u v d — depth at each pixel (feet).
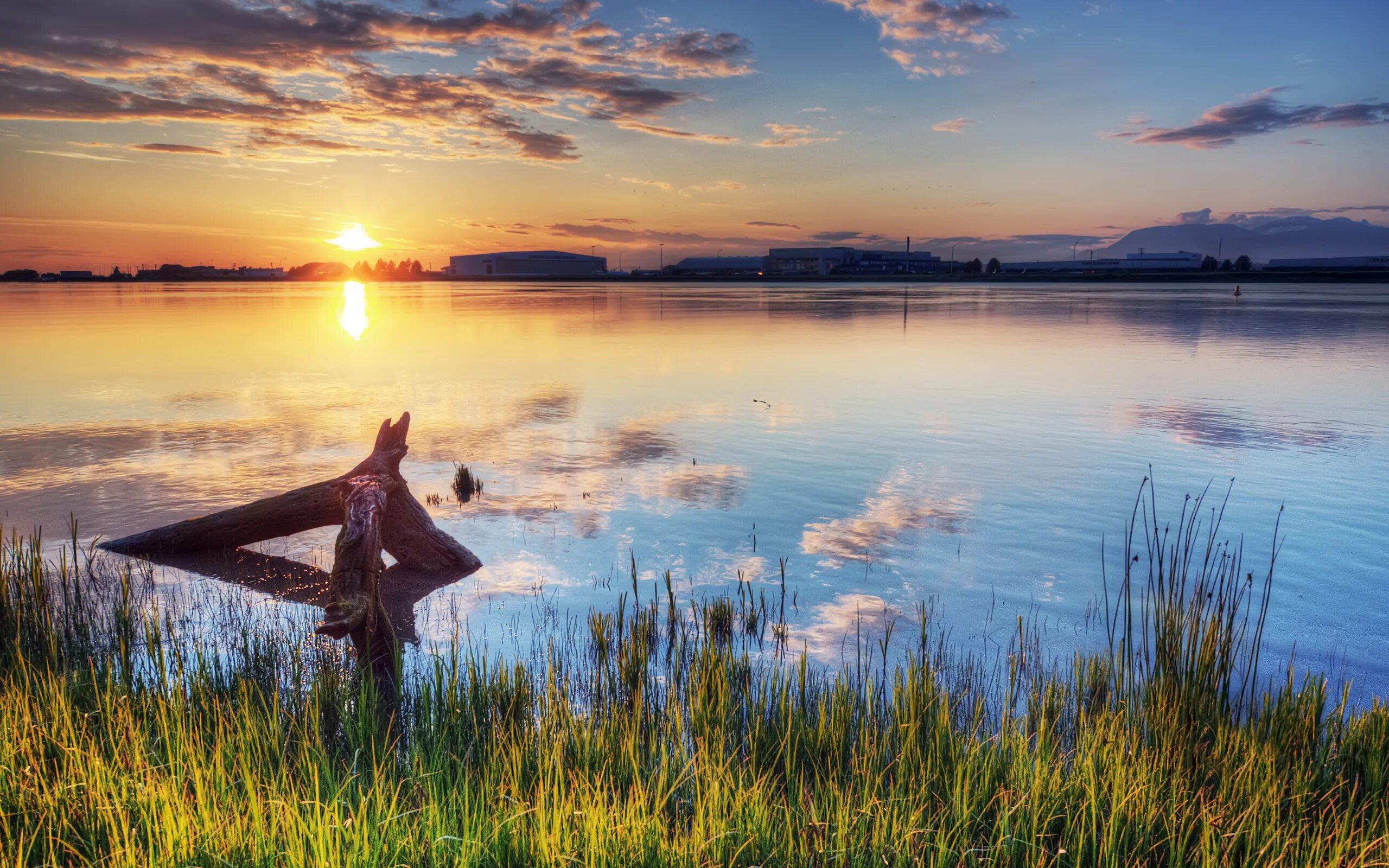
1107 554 33.22
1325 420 61.05
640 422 62.13
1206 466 47.42
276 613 27.48
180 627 26.03
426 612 27.99
